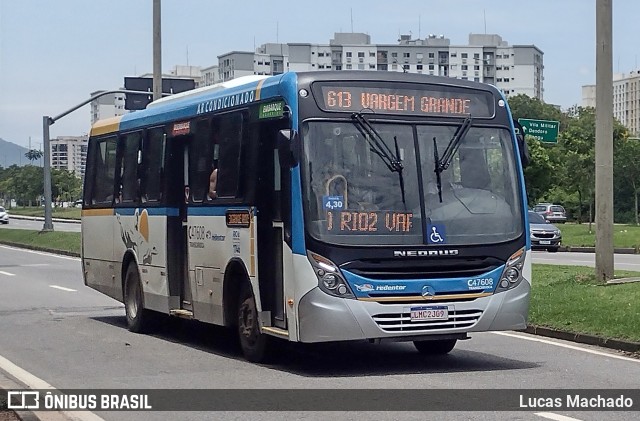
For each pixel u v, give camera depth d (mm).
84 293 23359
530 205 55844
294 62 125625
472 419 8742
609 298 15719
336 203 10938
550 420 8680
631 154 69062
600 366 11828
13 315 18734
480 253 11328
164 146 14969
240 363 12469
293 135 10922
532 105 110375
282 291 11352
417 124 11406
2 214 78188
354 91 11273
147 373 11773
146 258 15445
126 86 42094
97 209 17891
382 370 11703
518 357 12664
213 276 13102
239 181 12344
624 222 75938
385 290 10898
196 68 130875
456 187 11406
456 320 11180
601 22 18469
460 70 136375
